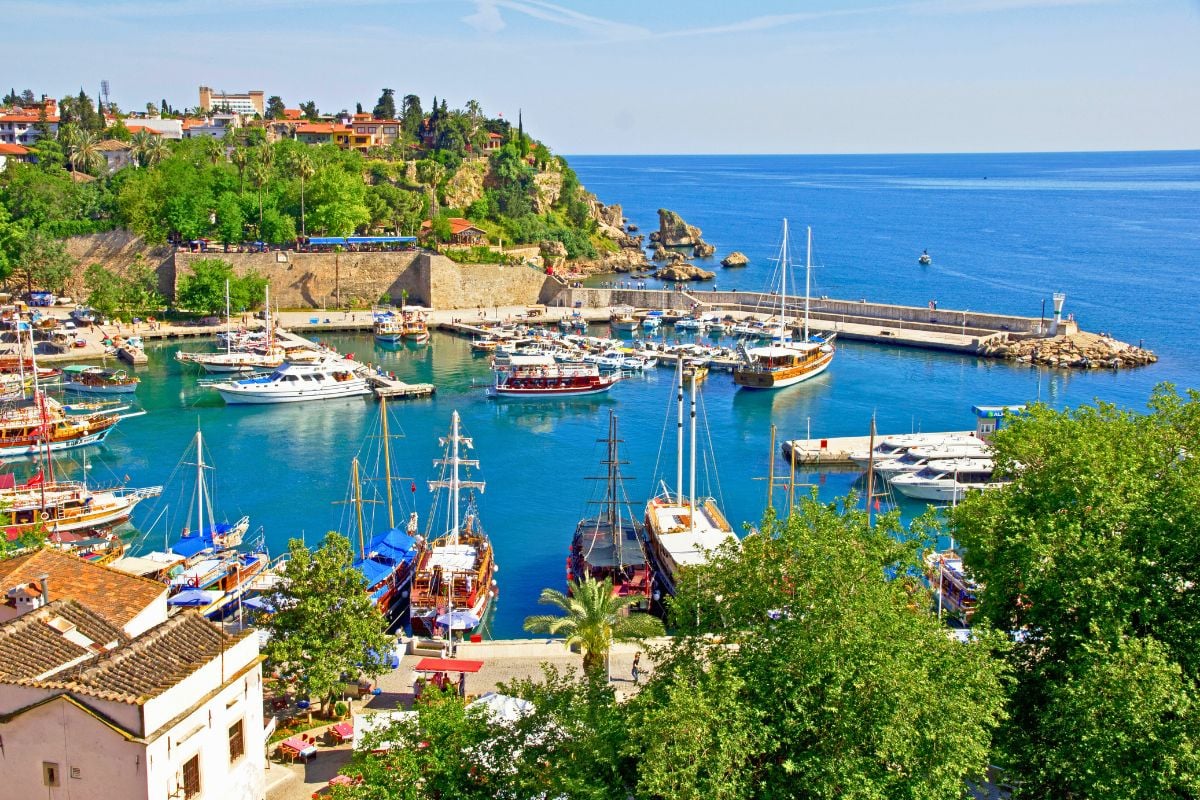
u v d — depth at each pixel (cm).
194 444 11119
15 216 19412
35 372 10281
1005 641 3875
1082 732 3653
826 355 14938
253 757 3731
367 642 5144
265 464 10388
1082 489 4544
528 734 3769
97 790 3203
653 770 3275
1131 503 4266
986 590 4669
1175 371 14750
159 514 8938
